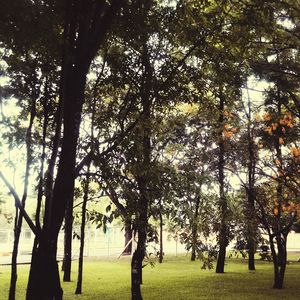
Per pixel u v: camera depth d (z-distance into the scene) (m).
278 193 17.72
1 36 8.29
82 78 8.45
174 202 9.47
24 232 41.81
